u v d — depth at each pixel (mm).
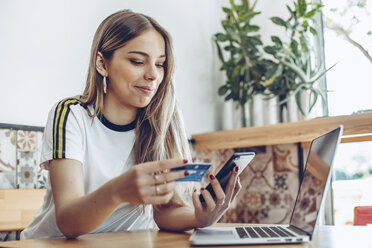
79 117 1135
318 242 852
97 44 1176
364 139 2471
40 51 2293
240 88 3084
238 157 992
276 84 2875
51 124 1073
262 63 2949
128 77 1126
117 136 1228
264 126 2658
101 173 1194
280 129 2576
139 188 799
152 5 2934
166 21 3020
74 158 1041
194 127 3113
